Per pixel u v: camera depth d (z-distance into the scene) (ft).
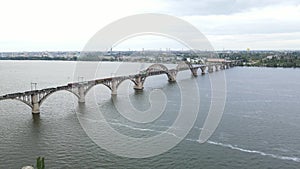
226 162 157.89
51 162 156.15
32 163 155.22
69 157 162.09
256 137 196.54
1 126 218.18
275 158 163.43
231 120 238.27
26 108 273.95
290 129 215.10
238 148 176.45
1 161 156.87
